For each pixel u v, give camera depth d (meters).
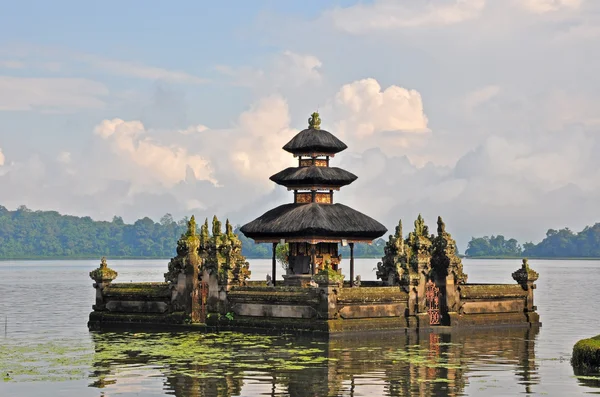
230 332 51.84
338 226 55.72
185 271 54.62
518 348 45.53
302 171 57.88
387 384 35.09
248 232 57.19
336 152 59.25
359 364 39.84
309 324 49.47
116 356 42.47
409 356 42.38
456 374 37.34
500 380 35.94
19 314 68.94
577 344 39.62
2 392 33.78
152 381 35.75
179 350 44.31
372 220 57.81
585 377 36.62
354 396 32.91
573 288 120.06
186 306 54.62
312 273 56.03
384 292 51.28
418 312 52.66
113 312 57.34
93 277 57.81
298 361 40.66
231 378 36.34
